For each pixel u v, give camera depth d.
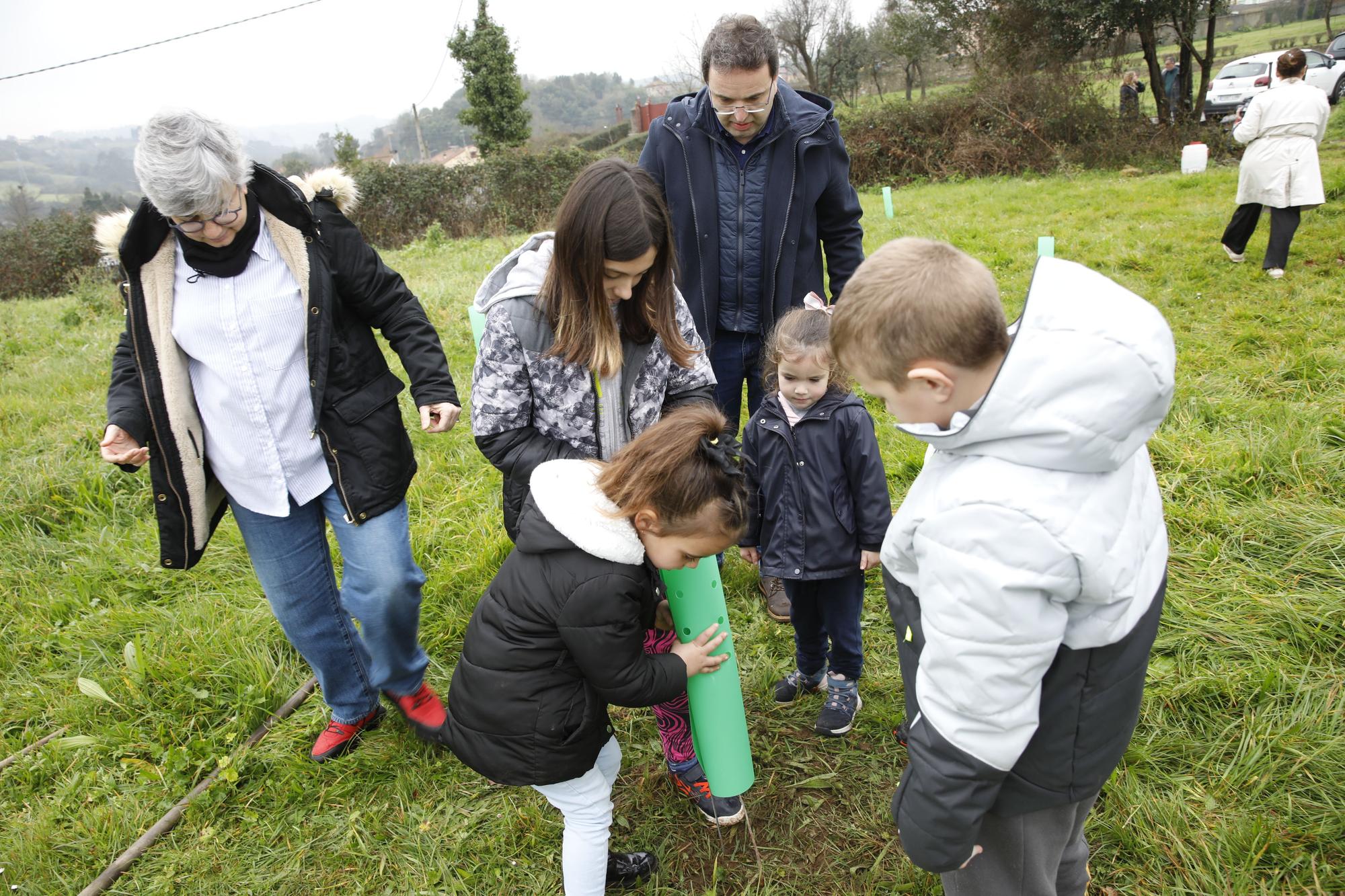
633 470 1.58
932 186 15.52
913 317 1.18
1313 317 4.96
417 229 18.84
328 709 2.70
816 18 24.12
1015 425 1.12
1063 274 1.15
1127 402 1.08
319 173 2.14
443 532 3.60
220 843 2.26
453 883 2.10
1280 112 5.74
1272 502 3.17
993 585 1.15
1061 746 1.33
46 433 4.85
